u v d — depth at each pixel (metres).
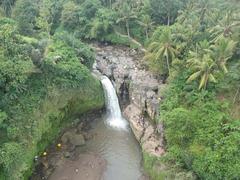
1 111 36.97
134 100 48.56
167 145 40.31
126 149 44.03
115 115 51.03
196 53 43.38
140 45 63.72
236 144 35.03
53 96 43.97
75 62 47.78
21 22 58.91
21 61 40.16
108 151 43.66
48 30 62.25
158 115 43.47
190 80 42.03
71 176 39.41
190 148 37.34
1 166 34.81
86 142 45.12
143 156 41.78
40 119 41.59
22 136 38.53
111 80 53.69
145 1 65.12
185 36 49.50
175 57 47.69
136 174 40.12
